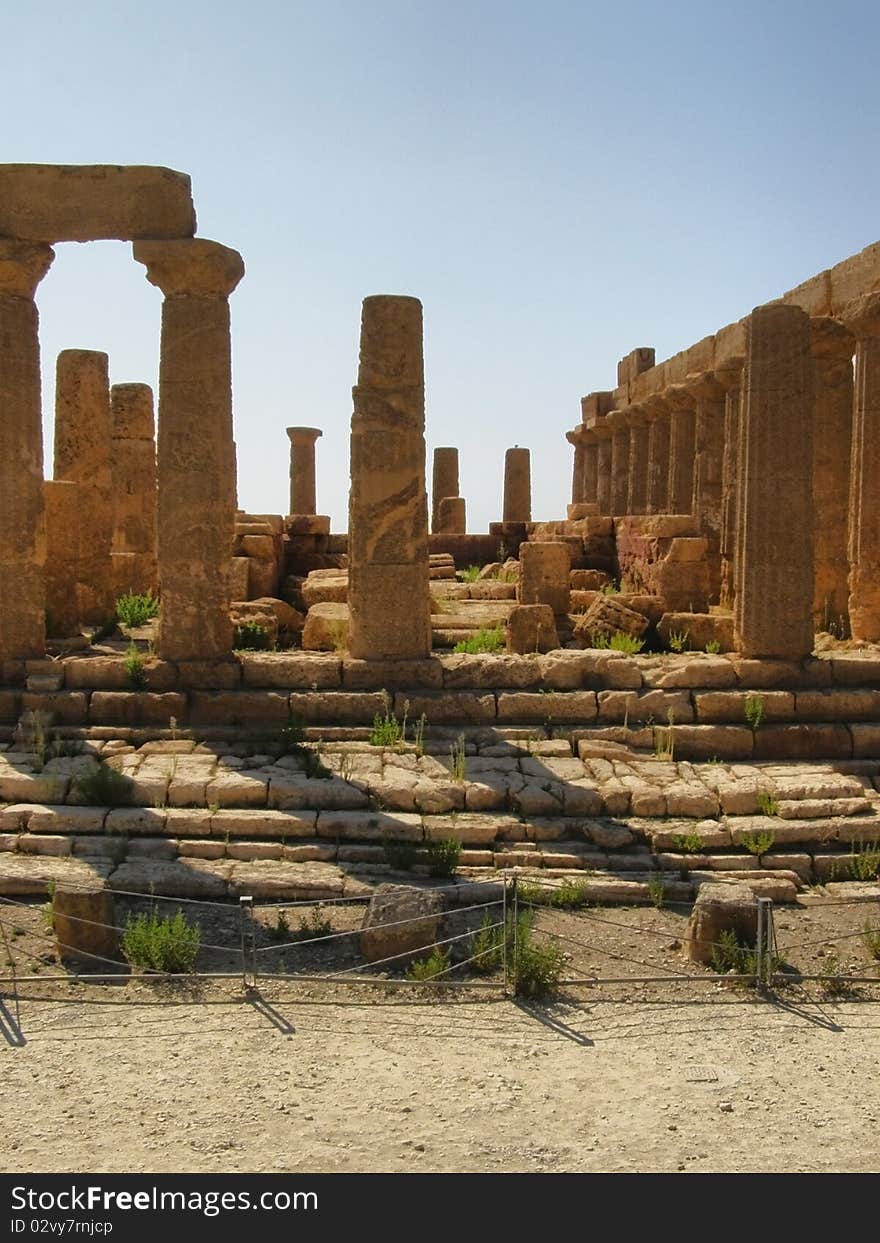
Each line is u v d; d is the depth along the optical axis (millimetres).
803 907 11469
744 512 15633
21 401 15375
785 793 13234
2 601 15430
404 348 15273
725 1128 7391
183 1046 8422
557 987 9578
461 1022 8945
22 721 14586
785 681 15273
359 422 15320
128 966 9836
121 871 11578
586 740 14445
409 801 13031
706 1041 8672
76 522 18188
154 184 14859
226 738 14523
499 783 13297
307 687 15266
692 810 13008
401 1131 7273
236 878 11438
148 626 19266
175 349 15031
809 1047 8586
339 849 12195
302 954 10195
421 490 15516
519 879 11266
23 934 10430
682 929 10852
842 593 19875
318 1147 7074
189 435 15117
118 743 14305
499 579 26828
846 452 19844
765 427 15375
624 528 24641
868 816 12906
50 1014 8914
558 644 16938
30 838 12297
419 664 15328
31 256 15086
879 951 10211
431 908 10055
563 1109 7602
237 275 15258
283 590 26031
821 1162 6988
